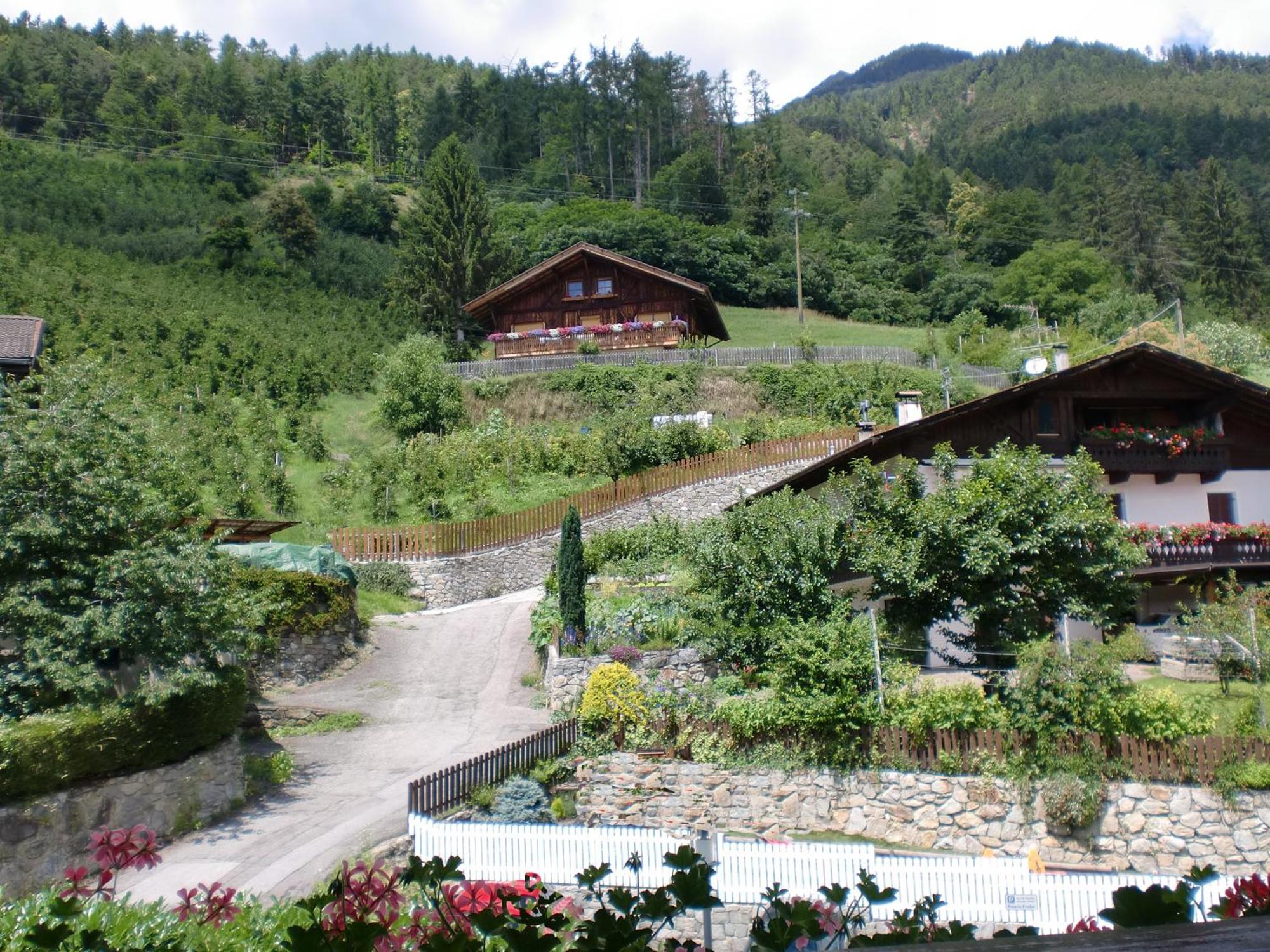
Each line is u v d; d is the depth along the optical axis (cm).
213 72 15375
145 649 1788
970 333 7262
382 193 11744
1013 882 1467
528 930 424
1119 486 3017
